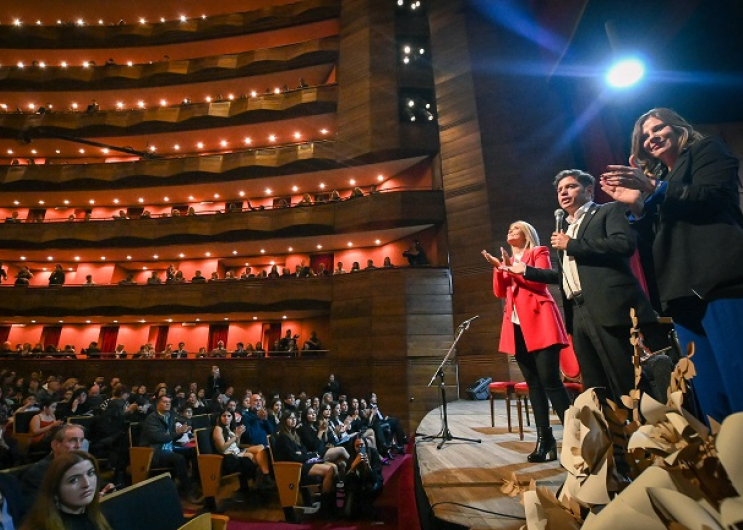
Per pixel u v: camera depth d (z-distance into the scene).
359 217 13.09
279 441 5.16
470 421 5.13
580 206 1.87
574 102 7.89
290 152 14.62
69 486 1.96
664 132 1.32
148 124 16.12
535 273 2.09
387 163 13.82
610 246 1.53
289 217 14.06
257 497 5.58
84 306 14.29
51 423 6.04
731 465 0.40
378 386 11.06
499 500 1.66
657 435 0.53
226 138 16.52
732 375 1.02
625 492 0.45
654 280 1.51
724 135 4.23
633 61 4.23
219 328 15.23
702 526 0.37
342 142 14.09
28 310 14.42
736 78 3.85
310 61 15.73
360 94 14.26
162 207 17.09
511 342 2.39
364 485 4.90
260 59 16.23
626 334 1.52
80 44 17.45
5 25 17.47
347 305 12.29
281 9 16.62
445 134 12.72
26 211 17.34
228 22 16.98
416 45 14.56
